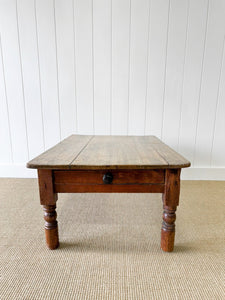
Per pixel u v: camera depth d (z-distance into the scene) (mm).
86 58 1780
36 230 1152
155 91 1826
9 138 1945
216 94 1817
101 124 1902
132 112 1872
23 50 1771
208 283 806
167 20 1695
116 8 1685
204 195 1623
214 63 1760
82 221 1244
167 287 786
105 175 872
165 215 947
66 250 987
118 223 1225
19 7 1692
